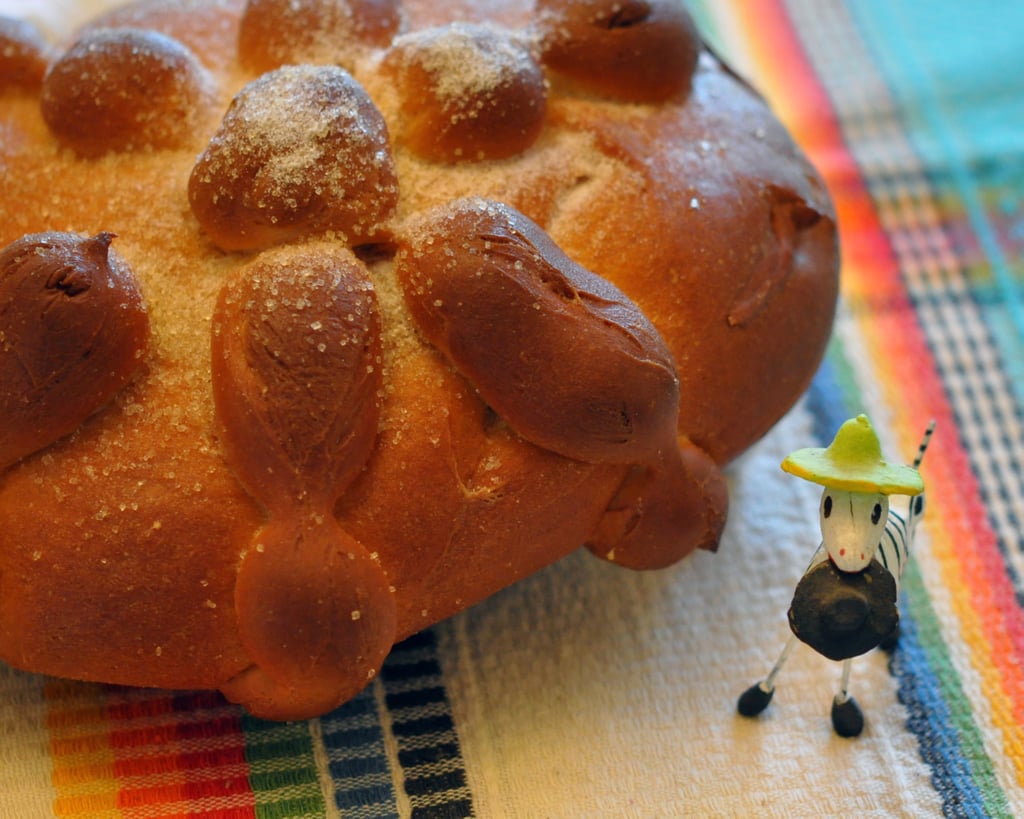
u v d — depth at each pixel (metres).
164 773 0.43
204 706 0.44
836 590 0.41
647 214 0.43
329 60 0.44
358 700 0.45
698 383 0.43
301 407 0.40
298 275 0.40
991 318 0.53
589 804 0.43
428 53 0.43
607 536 0.43
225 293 0.41
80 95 0.43
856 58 0.60
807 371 0.45
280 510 0.40
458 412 0.41
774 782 0.44
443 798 0.43
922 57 0.60
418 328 0.41
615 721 0.44
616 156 0.44
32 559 0.40
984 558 0.48
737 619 0.46
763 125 0.46
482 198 0.42
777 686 0.45
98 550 0.40
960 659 0.46
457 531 0.41
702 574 0.47
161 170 0.43
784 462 0.41
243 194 0.41
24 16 0.54
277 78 0.42
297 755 0.44
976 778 0.44
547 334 0.41
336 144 0.41
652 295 0.43
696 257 0.43
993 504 0.49
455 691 0.45
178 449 0.41
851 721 0.44
